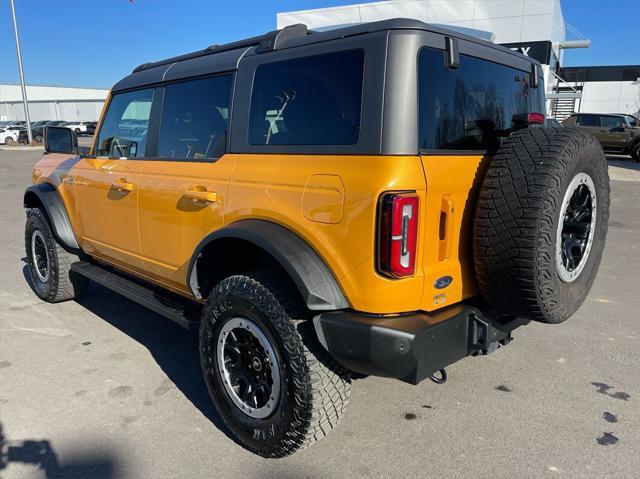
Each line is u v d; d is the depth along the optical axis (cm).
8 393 346
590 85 3759
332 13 2133
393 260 222
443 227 242
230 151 295
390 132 224
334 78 246
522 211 231
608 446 288
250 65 289
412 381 230
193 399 340
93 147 430
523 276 234
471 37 272
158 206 342
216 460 279
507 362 390
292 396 253
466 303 265
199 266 308
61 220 466
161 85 355
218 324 284
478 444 291
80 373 375
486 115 283
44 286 512
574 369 378
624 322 467
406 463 275
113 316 487
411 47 228
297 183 252
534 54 1856
